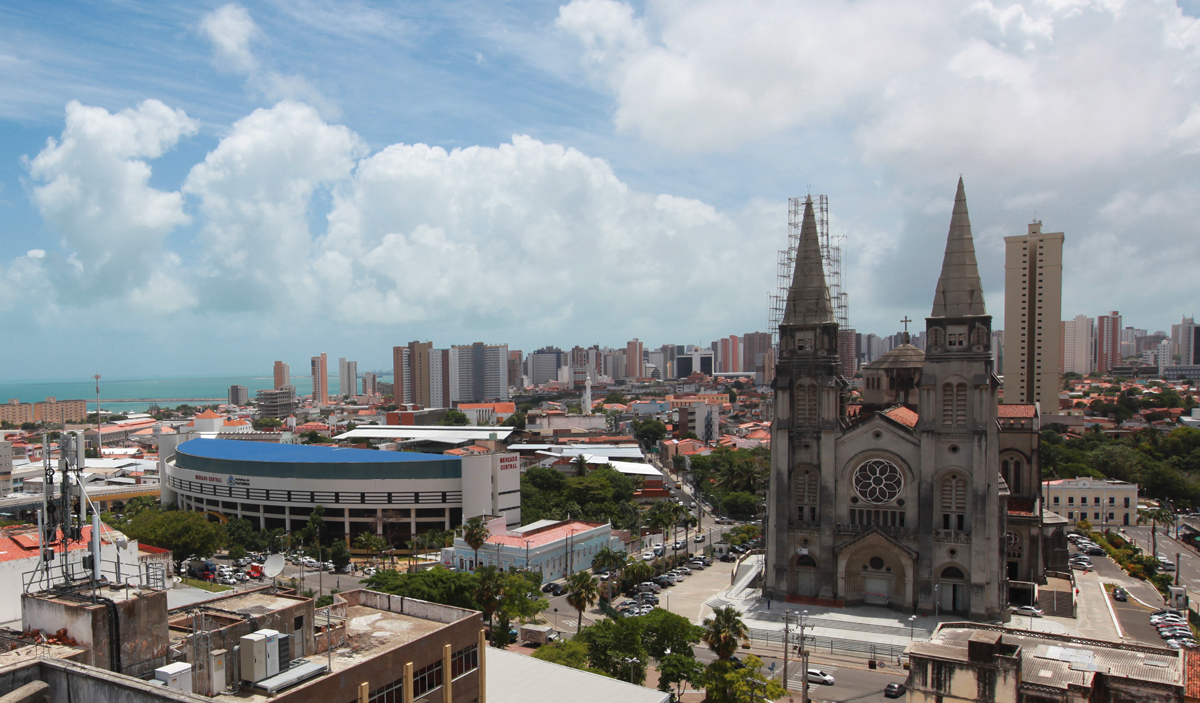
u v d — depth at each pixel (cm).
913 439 11738
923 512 11550
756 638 10906
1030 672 5469
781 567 12450
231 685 4453
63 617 4175
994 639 5462
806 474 12431
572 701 6291
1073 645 5956
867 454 12000
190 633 4697
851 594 12044
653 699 6372
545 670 6850
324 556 16475
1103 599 12838
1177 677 5303
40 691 3612
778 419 12456
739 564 15412
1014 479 13950
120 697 3491
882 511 11950
